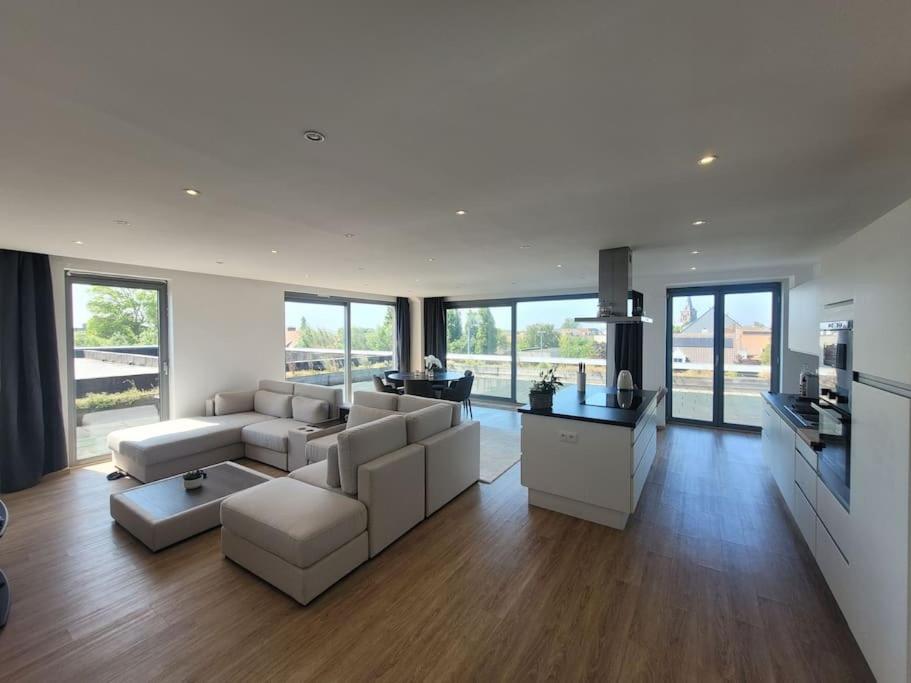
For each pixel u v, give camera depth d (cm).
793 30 105
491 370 852
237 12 100
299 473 318
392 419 314
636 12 100
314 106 143
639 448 328
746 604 225
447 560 268
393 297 891
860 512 183
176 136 164
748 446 516
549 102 141
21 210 259
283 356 656
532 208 262
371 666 185
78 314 448
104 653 192
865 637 176
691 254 423
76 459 446
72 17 100
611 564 263
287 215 274
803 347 377
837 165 195
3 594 226
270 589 238
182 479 351
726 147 176
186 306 532
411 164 193
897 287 162
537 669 183
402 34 108
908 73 123
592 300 736
